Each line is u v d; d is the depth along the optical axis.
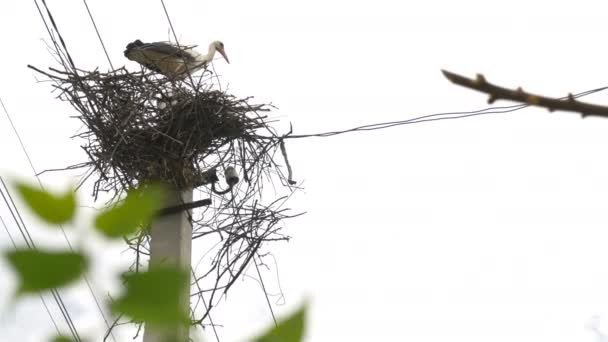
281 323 1.75
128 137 12.55
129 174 12.41
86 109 12.88
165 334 1.71
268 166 13.36
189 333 2.00
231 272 12.17
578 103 2.80
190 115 12.89
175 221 11.62
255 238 12.52
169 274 1.68
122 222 1.70
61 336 1.85
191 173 12.38
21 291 1.57
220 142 13.18
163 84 13.32
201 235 12.47
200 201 11.83
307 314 1.76
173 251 11.33
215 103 13.09
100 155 12.52
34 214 1.64
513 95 2.78
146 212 1.73
